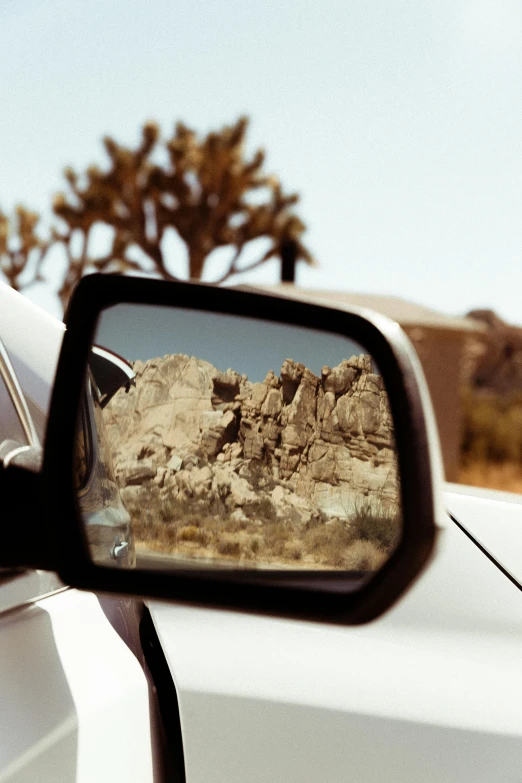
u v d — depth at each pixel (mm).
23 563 1064
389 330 1066
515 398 32625
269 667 1816
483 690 1902
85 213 24625
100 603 1518
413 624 2004
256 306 1184
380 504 1649
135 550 1603
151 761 1425
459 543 2223
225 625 1859
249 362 1612
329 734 1783
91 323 1157
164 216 24375
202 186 24234
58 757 1191
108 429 1612
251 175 24266
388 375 1039
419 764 1800
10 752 1114
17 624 1283
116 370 1563
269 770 1721
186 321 1534
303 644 1887
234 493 1645
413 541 951
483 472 26984
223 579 976
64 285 25859
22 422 1451
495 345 50125
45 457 1090
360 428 1655
